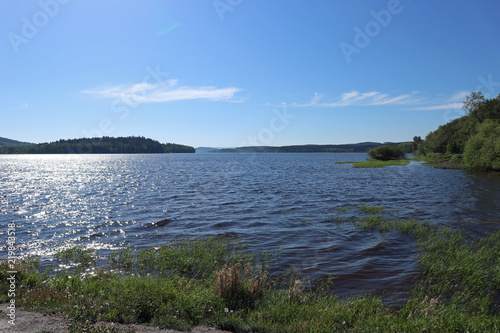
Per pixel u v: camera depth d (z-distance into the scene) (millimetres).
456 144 92812
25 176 60656
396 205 24672
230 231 16922
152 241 15125
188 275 10422
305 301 7535
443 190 33000
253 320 6254
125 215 21609
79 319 5629
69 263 11703
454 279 9836
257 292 7680
